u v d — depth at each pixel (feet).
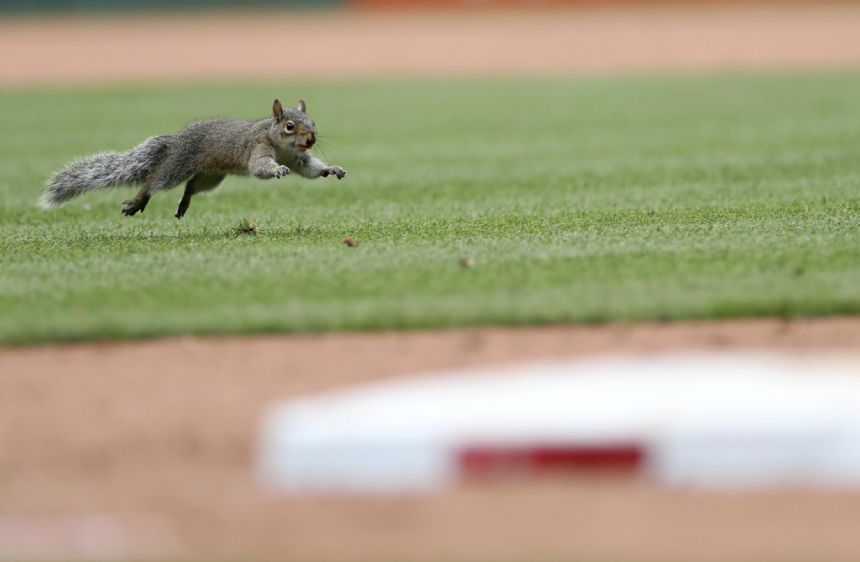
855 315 52.85
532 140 130.11
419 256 64.80
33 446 40.68
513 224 75.51
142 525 34.30
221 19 358.23
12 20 359.66
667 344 49.37
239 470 38.42
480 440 37.42
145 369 48.19
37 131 146.61
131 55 260.01
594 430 37.45
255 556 31.86
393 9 379.96
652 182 95.50
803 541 31.86
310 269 62.13
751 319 52.65
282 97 182.29
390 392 42.78
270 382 46.26
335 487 36.94
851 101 158.51
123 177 75.87
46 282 60.90
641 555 31.09
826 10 328.70
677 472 36.88
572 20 324.39
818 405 38.58
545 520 33.60
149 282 60.18
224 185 102.83
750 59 228.84
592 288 56.59
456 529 33.19
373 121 152.46
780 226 71.46
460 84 199.62
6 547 32.99
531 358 47.98
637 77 203.51
